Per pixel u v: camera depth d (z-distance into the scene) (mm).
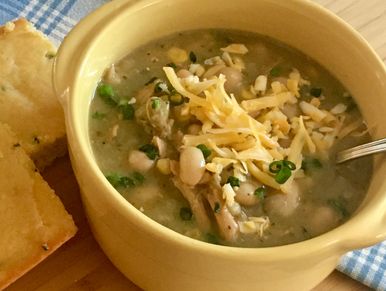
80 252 211
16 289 203
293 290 193
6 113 217
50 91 222
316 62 228
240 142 197
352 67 216
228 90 216
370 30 276
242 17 227
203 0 219
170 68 208
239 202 192
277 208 193
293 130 207
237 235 187
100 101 209
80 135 178
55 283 206
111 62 216
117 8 207
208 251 164
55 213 201
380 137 203
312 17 217
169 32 227
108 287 208
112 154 200
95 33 200
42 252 195
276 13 222
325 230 192
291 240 189
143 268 190
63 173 223
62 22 259
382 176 188
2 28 235
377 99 206
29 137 214
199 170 190
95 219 192
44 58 229
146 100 208
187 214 190
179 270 178
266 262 165
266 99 210
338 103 219
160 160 198
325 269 191
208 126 199
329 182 202
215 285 180
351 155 201
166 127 203
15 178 204
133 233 173
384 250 219
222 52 228
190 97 203
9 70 225
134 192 193
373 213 175
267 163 196
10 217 198
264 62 228
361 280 213
